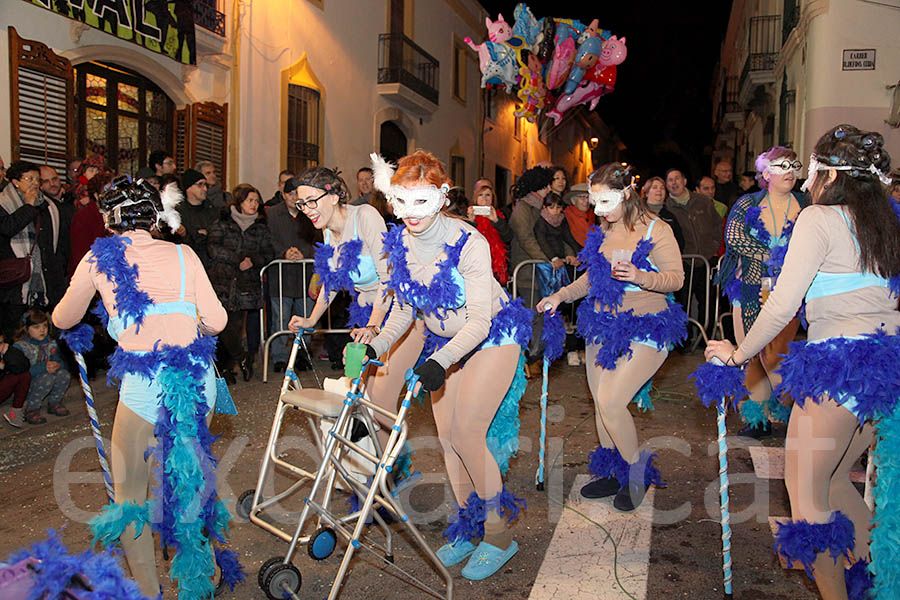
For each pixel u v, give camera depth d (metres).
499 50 14.14
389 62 17.20
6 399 5.96
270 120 12.85
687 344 8.73
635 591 3.26
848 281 2.70
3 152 8.09
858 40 11.06
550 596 3.22
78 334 3.14
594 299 4.27
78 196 7.24
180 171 10.91
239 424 5.79
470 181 23.36
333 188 3.99
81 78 9.28
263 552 3.70
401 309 3.55
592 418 6.05
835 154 2.75
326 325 7.81
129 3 9.55
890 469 2.61
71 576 1.44
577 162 37.75
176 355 2.89
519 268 7.22
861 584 2.81
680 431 5.66
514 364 3.34
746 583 3.32
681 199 8.80
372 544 3.63
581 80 15.07
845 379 2.58
